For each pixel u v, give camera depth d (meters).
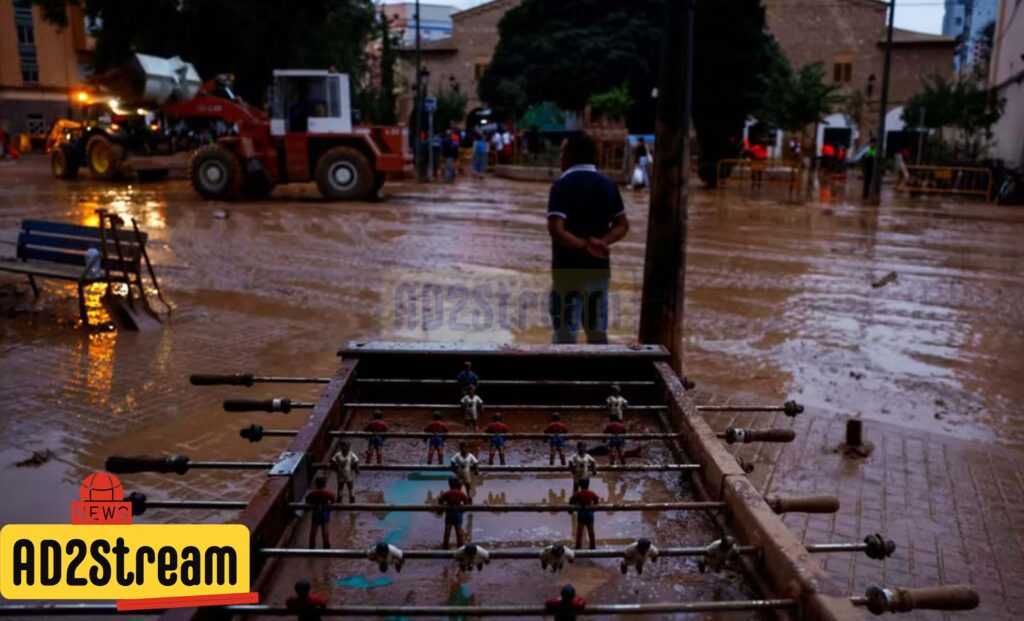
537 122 36.88
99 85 21.27
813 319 9.02
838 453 5.27
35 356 6.91
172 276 10.45
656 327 5.29
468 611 1.87
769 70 30.55
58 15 32.53
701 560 2.20
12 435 5.16
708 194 25.78
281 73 19.47
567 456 3.21
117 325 7.91
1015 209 22.42
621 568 2.18
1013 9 29.86
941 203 23.92
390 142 20.66
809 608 1.84
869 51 45.78
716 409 3.24
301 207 18.73
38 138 43.06
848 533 4.22
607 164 30.55
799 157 27.62
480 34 51.12
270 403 3.12
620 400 3.25
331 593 2.20
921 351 7.81
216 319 8.34
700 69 27.84
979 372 7.17
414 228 15.53
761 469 5.00
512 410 3.68
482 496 2.87
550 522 2.67
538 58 37.25
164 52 28.16
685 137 5.09
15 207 16.88
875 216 19.86
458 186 27.16
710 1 27.50
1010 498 4.66
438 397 3.74
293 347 7.31
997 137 32.00
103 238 7.93
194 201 19.39
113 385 6.18
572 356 3.67
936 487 4.79
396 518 2.67
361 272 10.97
